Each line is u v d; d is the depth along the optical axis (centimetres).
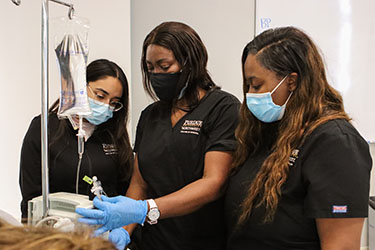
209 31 243
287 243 111
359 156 104
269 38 117
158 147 149
